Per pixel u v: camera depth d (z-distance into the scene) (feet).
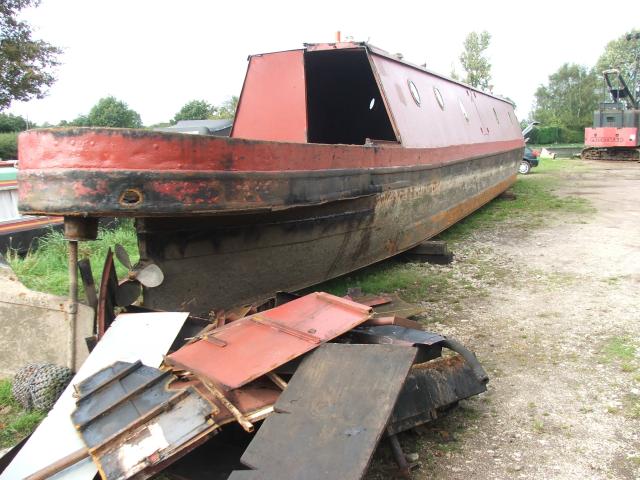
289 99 22.33
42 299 15.39
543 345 16.80
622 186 56.95
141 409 10.25
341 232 19.63
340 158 17.56
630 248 28.60
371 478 10.80
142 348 12.51
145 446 9.37
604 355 15.87
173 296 15.33
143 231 14.30
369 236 21.58
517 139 54.03
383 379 9.86
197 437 9.42
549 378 14.65
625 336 17.13
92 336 14.14
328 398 9.82
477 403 13.47
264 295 17.75
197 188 12.74
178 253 14.99
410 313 18.71
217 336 12.27
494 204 45.93
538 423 12.50
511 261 27.07
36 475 9.50
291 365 11.18
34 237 31.91
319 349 11.12
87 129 11.81
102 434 9.91
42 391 13.48
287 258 17.95
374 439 8.73
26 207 12.28
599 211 40.63
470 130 36.19
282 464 8.74
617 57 204.23
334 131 32.07
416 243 26.45
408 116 25.25
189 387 10.36
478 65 152.46
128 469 9.09
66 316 15.17
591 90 219.61
